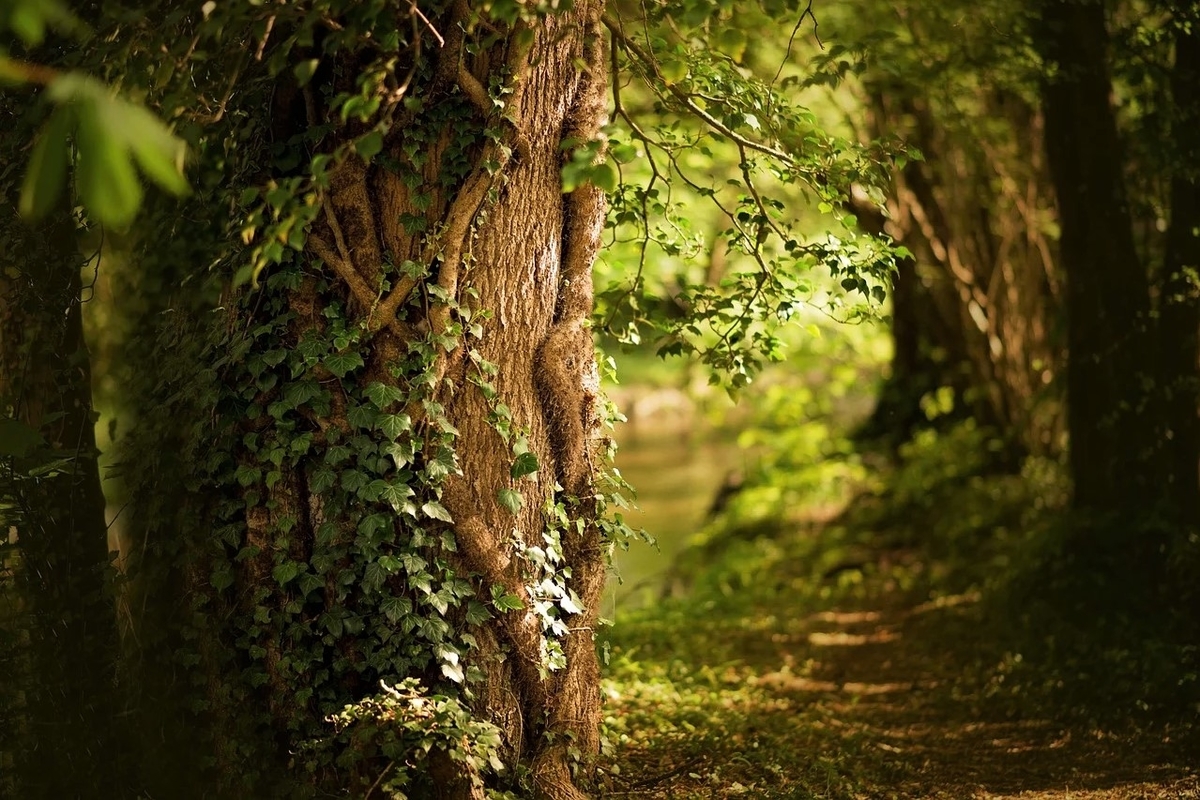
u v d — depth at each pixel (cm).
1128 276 1235
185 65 581
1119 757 873
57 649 693
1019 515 1647
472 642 662
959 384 2008
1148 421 1225
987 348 1908
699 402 2495
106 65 581
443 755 614
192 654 675
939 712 1047
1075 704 999
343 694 656
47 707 682
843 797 779
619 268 1038
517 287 685
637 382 3962
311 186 555
